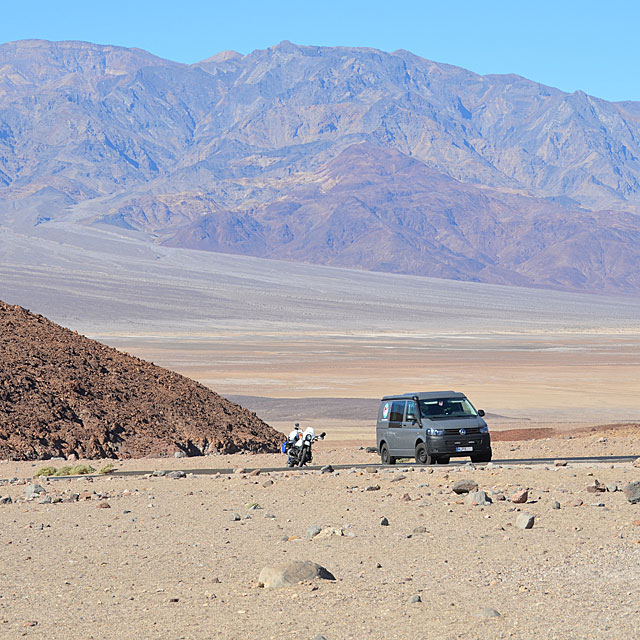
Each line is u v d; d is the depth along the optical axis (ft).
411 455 144.36
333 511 89.76
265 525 83.30
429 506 87.97
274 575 57.11
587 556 61.11
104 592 58.34
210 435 220.02
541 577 55.88
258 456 182.09
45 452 191.42
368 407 392.06
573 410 400.67
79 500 109.19
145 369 254.27
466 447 137.80
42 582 62.34
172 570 64.34
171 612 52.03
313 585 55.93
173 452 204.23
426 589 54.29
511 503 87.15
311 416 365.81
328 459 172.45
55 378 223.10
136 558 69.72
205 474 138.62
